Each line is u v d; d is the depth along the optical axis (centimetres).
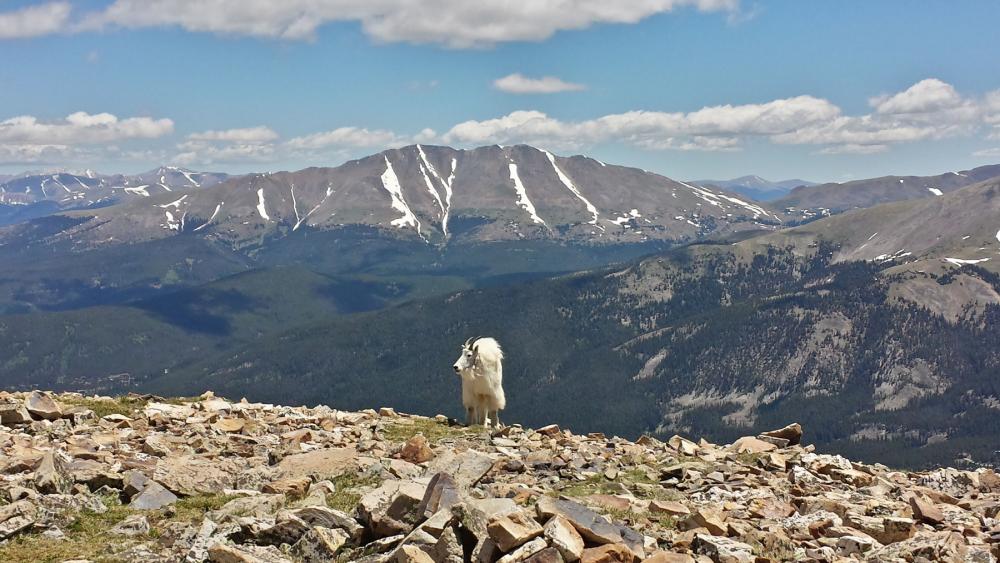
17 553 1083
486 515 1078
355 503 1380
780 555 1166
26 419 1911
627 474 1770
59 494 1309
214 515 1238
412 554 981
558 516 1066
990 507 1458
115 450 1694
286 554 1106
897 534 1244
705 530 1238
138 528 1207
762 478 1728
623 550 1029
